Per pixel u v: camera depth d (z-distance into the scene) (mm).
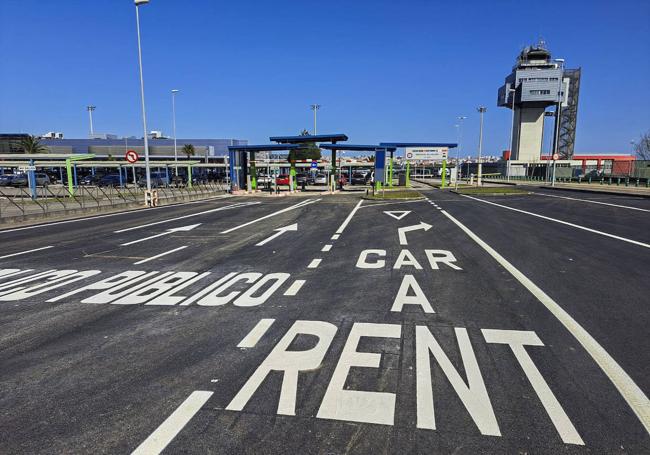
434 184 55406
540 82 77812
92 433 3086
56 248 10688
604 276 7234
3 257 9586
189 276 7641
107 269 8273
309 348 4438
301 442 2934
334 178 39250
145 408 3395
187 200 29375
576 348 4367
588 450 2834
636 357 4160
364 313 5473
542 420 3152
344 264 8414
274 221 16156
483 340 4582
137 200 24703
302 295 6328
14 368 4125
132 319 5418
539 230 12727
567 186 42812
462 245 10352
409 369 3943
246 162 39750
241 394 3564
